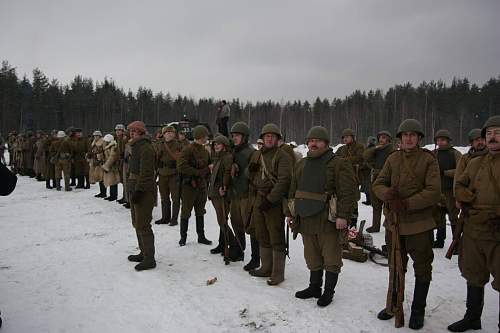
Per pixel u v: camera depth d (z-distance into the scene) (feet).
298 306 13.34
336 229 13.25
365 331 11.68
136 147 17.26
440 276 16.63
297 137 187.73
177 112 206.18
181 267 17.42
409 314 12.82
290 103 224.74
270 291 14.66
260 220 15.74
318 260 13.93
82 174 42.47
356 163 25.39
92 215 28.66
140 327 11.89
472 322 11.76
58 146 41.78
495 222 10.91
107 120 184.96
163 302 13.64
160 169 25.84
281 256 15.40
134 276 16.19
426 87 196.85
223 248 19.43
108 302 13.64
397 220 11.91
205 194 21.30
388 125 180.55
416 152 12.08
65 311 12.91
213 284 15.35
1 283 15.34
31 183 48.08
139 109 197.88
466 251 11.73
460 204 11.76
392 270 12.12
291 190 14.24
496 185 11.02
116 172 34.60
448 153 20.51
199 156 20.97
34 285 15.16
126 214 29.09
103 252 19.60
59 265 17.56
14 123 156.04
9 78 158.40
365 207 33.04
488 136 11.21
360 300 13.91
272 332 11.61
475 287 11.69
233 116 212.84
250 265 17.17
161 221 26.21
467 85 184.75
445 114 171.12
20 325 11.87
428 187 11.48
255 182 15.83
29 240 21.79
